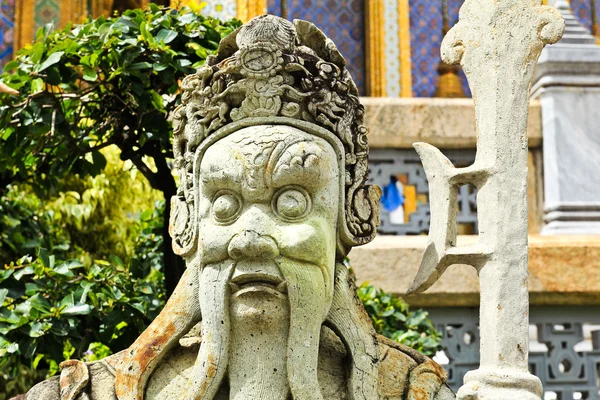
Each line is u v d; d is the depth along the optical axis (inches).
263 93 93.7
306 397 89.0
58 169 151.6
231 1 293.7
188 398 90.3
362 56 372.8
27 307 131.0
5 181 160.9
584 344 231.1
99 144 153.7
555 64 215.9
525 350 93.0
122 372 93.2
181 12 152.0
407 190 297.6
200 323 97.9
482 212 97.2
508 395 90.5
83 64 139.8
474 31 101.4
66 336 133.1
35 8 337.7
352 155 96.8
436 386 94.9
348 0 375.2
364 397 91.0
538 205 214.4
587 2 369.7
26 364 133.7
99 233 201.0
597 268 192.1
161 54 141.1
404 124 206.8
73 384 94.0
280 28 94.5
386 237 199.3
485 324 94.7
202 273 93.1
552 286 190.4
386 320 163.8
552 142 212.4
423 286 100.4
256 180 91.3
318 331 91.0
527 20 100.0
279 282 90.5
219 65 96.1
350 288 95.6
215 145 94.6
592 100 215.5
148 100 141.7
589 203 209.5
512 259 94.7
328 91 95.4
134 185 205.5
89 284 134.3
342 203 95.3
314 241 90.7
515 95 98.3
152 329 94.9
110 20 149.0
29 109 144.0
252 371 90.2
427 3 373.4
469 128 208.2
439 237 98.8
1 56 333.4
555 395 195.8
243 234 90.1
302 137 93.0
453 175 98.9
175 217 99.8
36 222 179.2
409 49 368.2
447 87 362.6
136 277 146.4
